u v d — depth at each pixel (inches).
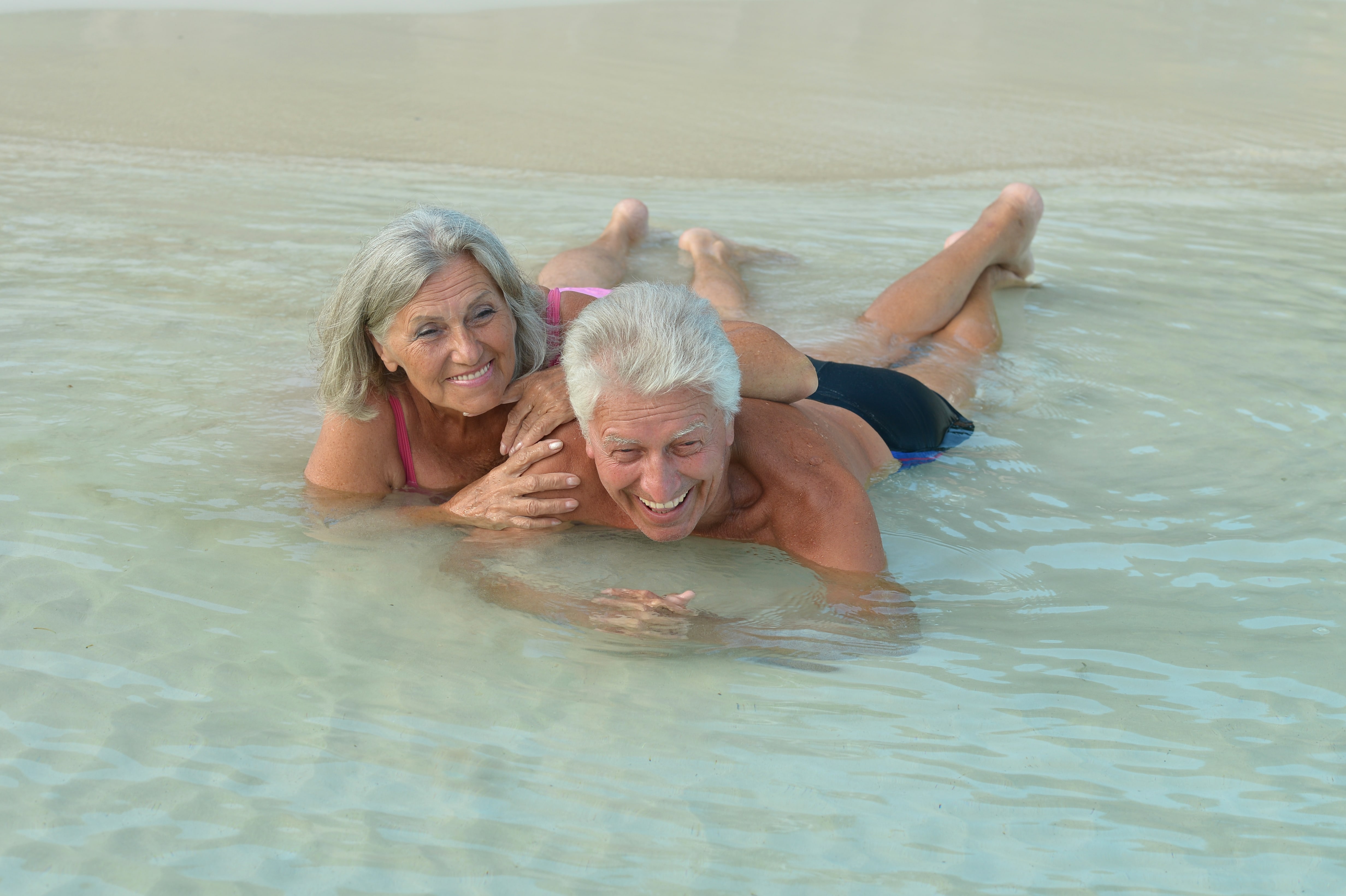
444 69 408.5
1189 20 538.9
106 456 137.3
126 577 111.0
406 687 96.6
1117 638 106.7
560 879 75.9
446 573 116.6
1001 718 94.6
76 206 249.8
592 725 92.6
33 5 482.3
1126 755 89.7
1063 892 75.9
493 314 121.3
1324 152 353.1
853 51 460.1
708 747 90.3
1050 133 364.5
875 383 149.9
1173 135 366.9
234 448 142.6
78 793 81.7
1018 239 193.2
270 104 357.1
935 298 185.9
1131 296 213.0
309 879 75.0
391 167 303.1
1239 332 193.3
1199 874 77.4
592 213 265.6
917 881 76.7
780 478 120.4
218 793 82.4
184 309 190.4
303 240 231.6
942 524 129.6
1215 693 98.0
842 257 233.0
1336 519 129.6
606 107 372.2
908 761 89.0
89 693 93.0
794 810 83.2
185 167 292.5
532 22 490.3
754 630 108.3
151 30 446.6
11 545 115.0
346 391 126.0
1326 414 159.2
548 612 110.0
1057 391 168.9
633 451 105.7
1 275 201.5
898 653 104.4
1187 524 129.3
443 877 75.7
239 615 106.1
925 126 366.9
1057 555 123.0
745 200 286.8
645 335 102.3
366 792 83.4
